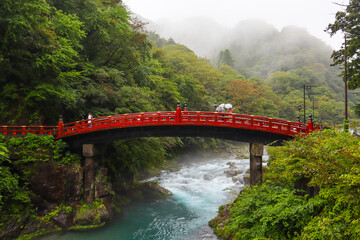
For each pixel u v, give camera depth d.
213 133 20.66
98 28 26.94
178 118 19.58
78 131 20.05
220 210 21.50
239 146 63.41
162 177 35.59
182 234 19.11
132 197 26.30
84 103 24.77
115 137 21.11
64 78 22.69
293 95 104.94
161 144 30.09
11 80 21.44
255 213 12.05
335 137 11.84
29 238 16.83
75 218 19.02
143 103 26.92
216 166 43.44
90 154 20.47
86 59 27.56
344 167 8.96
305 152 11.30
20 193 17.42
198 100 52.31
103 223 19.59
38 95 19.89
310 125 17.86
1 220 16.17
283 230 10.62
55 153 19.38
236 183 32.22
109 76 26.36
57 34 22.39
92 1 26.14
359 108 21.19
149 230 19.83
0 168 16.39
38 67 19.47
